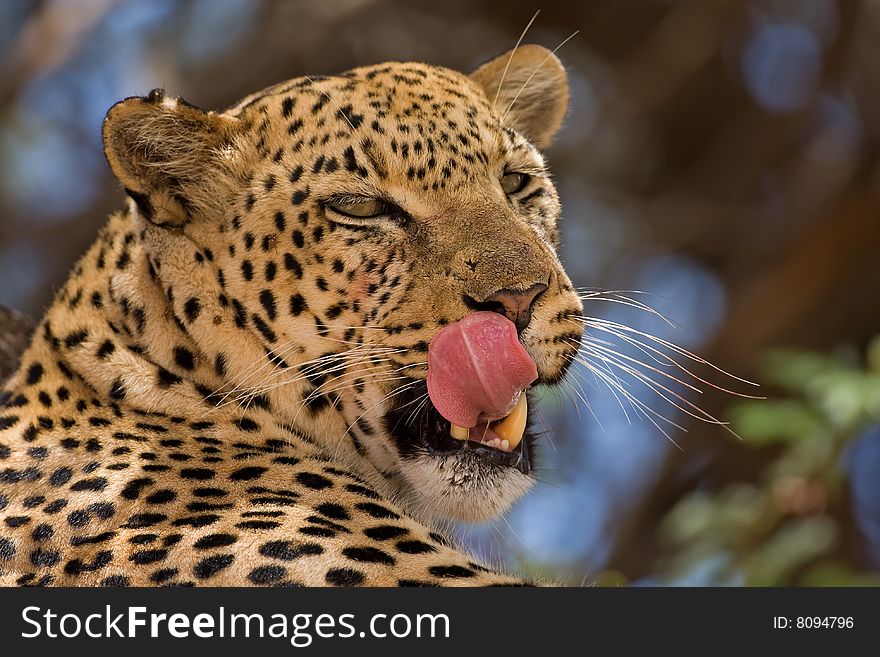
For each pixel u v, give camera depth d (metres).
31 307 36.81
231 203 13.19
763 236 37.88
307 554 11.32
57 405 12.85
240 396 13.16
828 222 35.22
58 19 36.09
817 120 38.72
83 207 37.81
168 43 37.09
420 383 13.20
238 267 13.09
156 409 12.95
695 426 33.38
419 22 37.12
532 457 14.34
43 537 11.80
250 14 37.22
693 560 20.52
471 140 13.73
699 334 36.94
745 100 39.56
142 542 11.59
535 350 13.12
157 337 13.14
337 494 12.29
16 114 37.62
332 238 13.13
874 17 36.72
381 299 13.11
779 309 34.78
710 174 39.31
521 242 13.20
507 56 16.53
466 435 13.30
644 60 38.12
